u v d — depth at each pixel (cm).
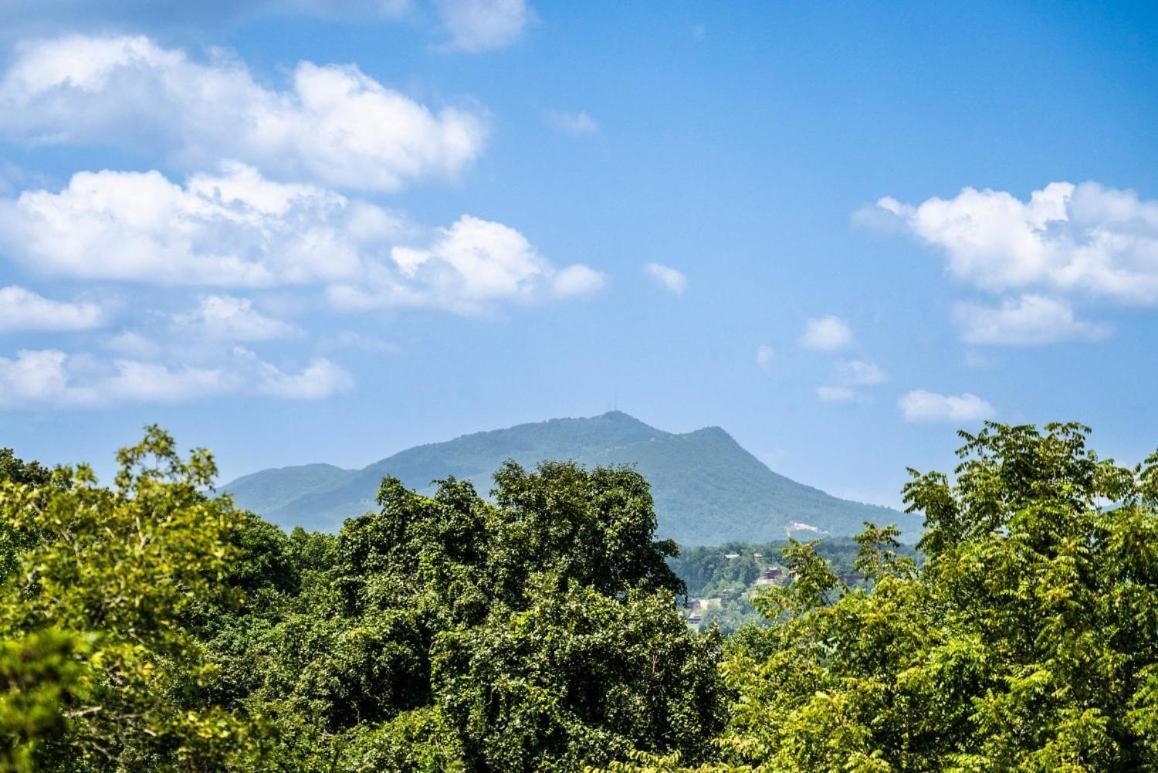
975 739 2423
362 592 5497
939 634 2556
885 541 3139
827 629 2753
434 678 3778
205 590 1708
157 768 1727
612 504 5456
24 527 1780
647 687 3622
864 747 2400
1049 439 2789
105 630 1563
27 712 1165
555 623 3653
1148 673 2186
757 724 2981
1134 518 2328
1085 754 2236
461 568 5159
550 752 3397
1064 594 2245
